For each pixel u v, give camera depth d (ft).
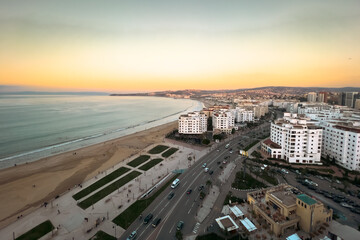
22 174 388.78
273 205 242.37
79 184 338.34
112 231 223.30
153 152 508.12
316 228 215.72
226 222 222.48
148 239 209.97
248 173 367.86
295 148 419.95
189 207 267.18
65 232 223.71
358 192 297.33
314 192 300.20
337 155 411.95
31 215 256.73
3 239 214.90
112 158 479.00
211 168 396.16
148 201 282.15
